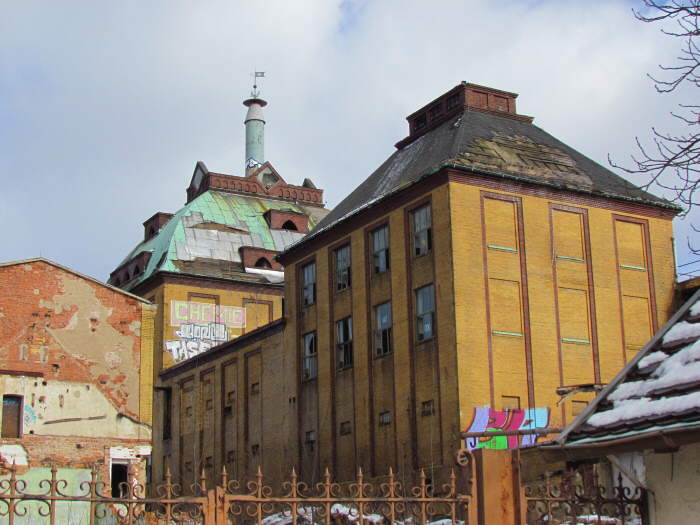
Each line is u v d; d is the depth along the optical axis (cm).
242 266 6631
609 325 3975
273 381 4869
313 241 4634
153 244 6869
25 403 3309
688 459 1004
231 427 5212
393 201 4084
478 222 3791
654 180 1088
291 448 4600
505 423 3591
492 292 3744
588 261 4003
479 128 4228
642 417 976
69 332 3478
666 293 4181
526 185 3928
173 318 6269
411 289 3922
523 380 3706
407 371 3866
